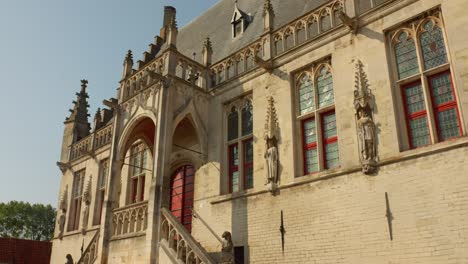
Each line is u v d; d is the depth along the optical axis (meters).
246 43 20.67
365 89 13.51
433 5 12.60
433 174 11.30
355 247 12.38
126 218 17.19
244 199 16.22
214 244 16.69
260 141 16.50
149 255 14.81
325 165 14.55
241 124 18.03
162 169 16.14
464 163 10.81
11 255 33.00
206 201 17.80
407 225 11.44
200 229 17.58
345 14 14.06
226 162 18.03
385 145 12.59
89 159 29.16
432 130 11.98
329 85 15.19
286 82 16.34
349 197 12.98
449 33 12.01
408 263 11.14
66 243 28.16
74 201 29.77
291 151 15.23
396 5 13.52
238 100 18.50
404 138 12.52
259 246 15.02
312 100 15.62
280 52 17.06
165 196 15.84
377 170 12.53
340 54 14.73
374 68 13.56
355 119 13.52
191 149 19.36
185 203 19.89
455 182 10.84
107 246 17.41
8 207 66.62
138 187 22.61
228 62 19.36
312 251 13.42
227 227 16.44
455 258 10.34
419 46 12.98
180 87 18.28
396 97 13.01
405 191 11.74
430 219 11.04
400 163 12.08
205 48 20.50
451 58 11.84
